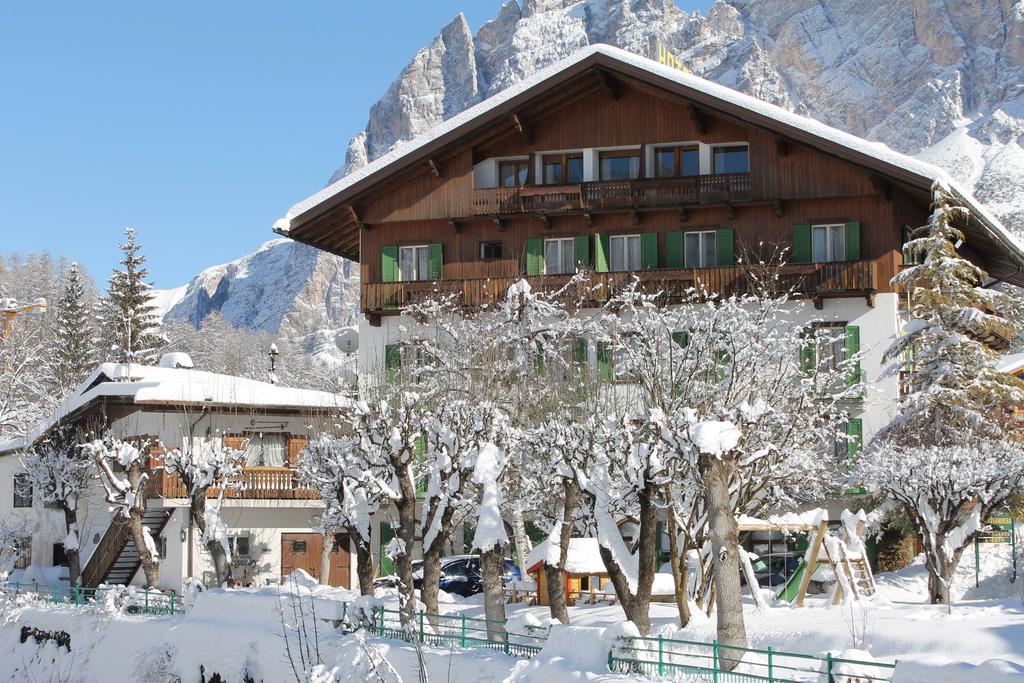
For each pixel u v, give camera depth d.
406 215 47.16
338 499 32.00
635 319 30.80
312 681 21.88
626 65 44.44
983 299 40.75
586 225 45.91
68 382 89.19
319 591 31.70
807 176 43.50
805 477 30.69
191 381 45.12
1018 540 39.03
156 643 30.33
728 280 42.72
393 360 43.28
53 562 51.12
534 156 46.56
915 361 39.91
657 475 23.88
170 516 43.66
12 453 51.91
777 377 29.86
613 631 19.75
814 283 42.72
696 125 44.81
